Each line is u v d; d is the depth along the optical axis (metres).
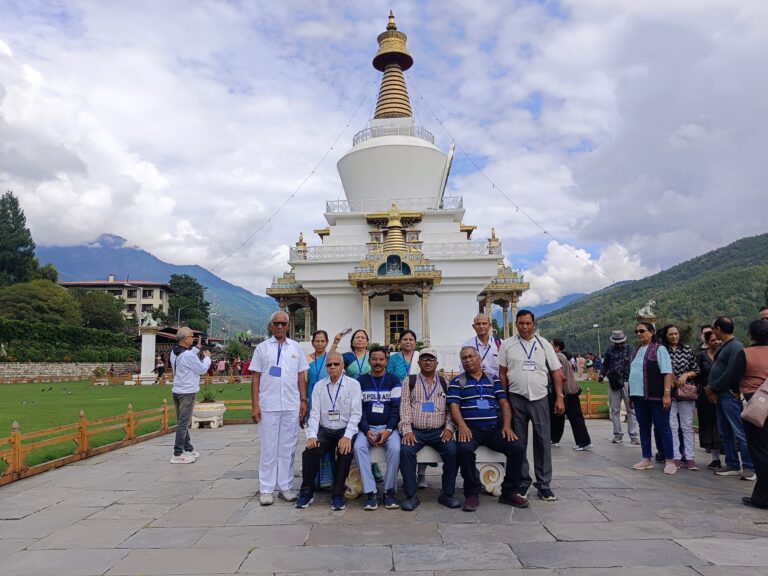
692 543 5.98
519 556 5.66
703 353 10.66
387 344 33.59
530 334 8.25
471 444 7.64
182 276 107.69
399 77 42.47
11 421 16.70
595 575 5.13
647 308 30.73
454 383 8.02
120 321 75.44
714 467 10.27
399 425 7.89
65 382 42.28
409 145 37.56
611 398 13.45
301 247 34.22
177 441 11.12
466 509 7.40
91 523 6.99
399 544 6.09
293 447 8.38
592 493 8.28
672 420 10.19
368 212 37.06
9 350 42.75
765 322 8.34
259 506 7.79
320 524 6.90
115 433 14.95
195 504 7.91
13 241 67.06
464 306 33.53
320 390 8.13
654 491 8.39
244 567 5.44
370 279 31.20
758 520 6.84
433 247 33.78
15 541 6.30
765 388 7.34
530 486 8.70
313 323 59.25
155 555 5.80
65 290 66.06
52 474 10.02
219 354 67.31
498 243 33.47
